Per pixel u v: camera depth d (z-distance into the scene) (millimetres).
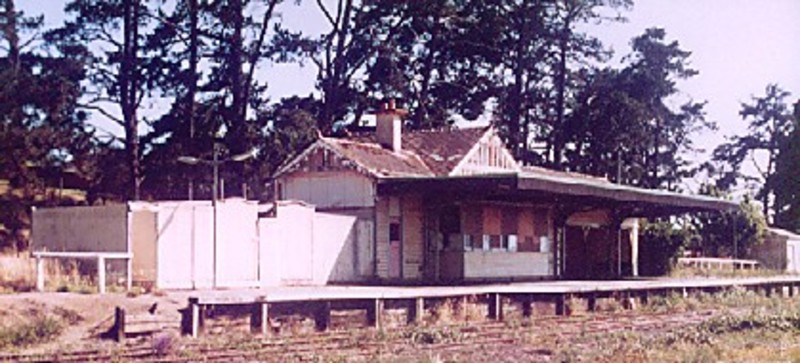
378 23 57688
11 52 47344
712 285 40250
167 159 50406
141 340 20875
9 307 20641
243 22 52844
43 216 29656
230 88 53656
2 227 44344
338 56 56844
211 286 27703
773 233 62875
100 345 20016
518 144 66000
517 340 23688
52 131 46625
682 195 41219
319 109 57031
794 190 62156
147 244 26828
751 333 25656
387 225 34688
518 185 31062
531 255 39750
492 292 29719
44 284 24391
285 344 21094
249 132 52906
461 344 22734
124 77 50062
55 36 48438
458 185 32469
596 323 28750
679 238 49312
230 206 28453
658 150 78312
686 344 22453
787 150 62531
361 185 34594
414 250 35906
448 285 32562
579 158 69688
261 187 51969
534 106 68562
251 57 53875
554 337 24375
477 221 36656
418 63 61500
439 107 62000
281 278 30078
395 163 37219
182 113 51906
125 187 50094
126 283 25516
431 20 59969
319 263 31656
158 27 51625
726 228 63094
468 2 61750
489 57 63531
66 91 47062
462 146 40438
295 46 54500
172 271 26781
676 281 38938
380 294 25938
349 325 25281
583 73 68688
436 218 36562
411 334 23859
